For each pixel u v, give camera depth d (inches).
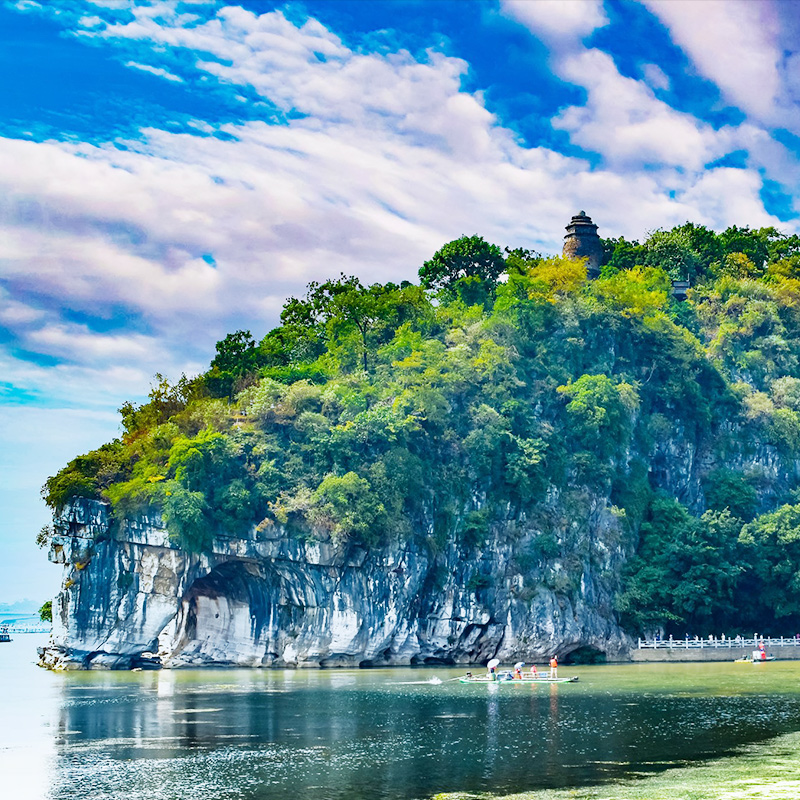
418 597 5890.8
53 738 3004.4
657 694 3796.8
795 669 4938.5
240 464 5949.8
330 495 5693.9
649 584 6112.2
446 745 2746.1
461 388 6402.6
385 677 4901.6
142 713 3518.7
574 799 2092.8
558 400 6633.9
